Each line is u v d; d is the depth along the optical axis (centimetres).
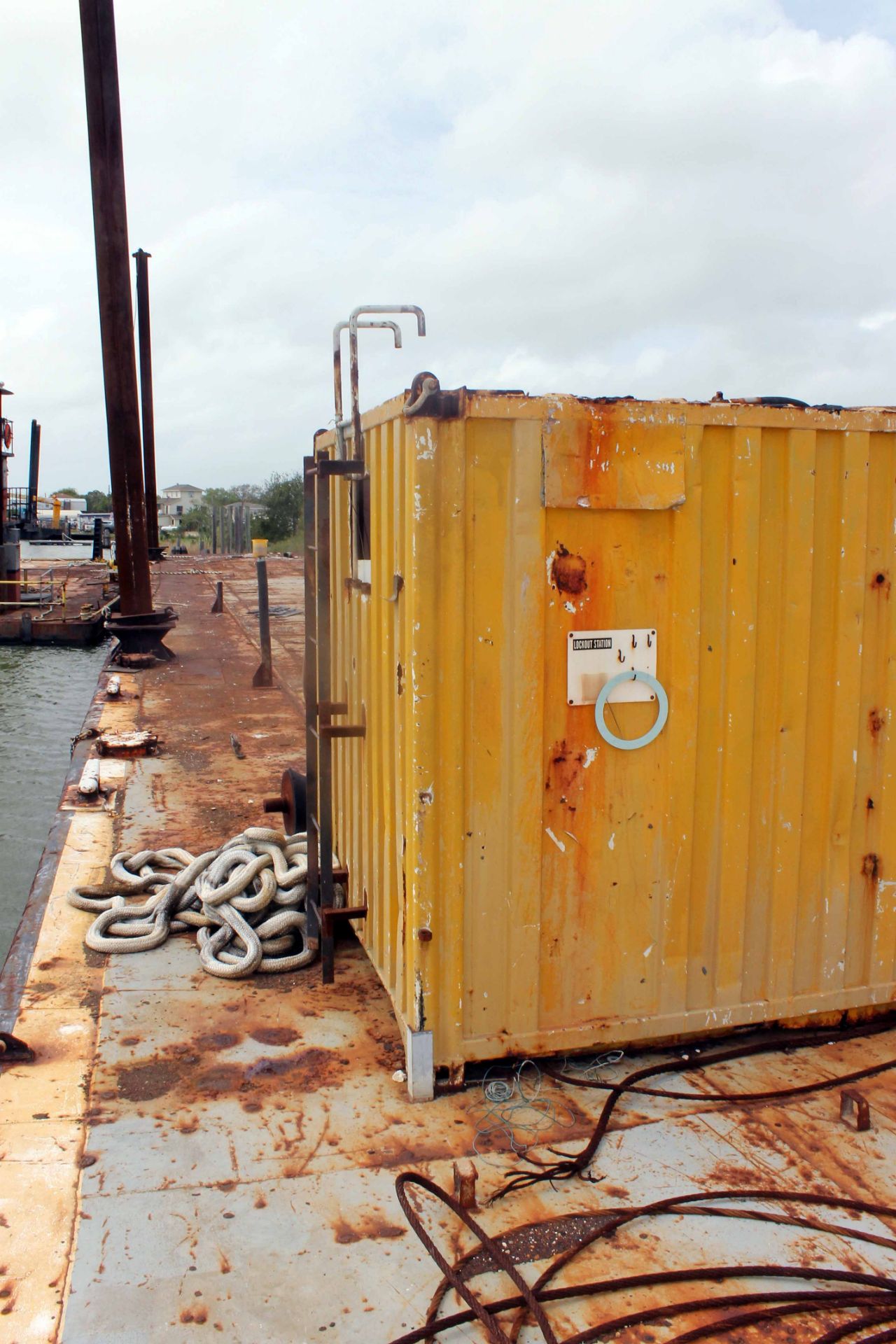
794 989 394
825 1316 261
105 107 1413
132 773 848
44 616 2691
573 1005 364
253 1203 296
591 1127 339
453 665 328
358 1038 396
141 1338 246
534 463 329
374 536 387
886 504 379
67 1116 338
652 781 359
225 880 505
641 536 346
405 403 324
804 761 379
